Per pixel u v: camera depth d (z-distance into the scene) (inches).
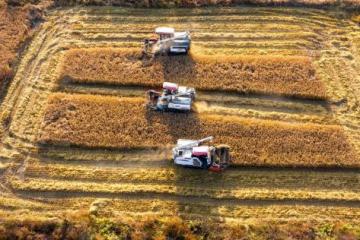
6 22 1337.4
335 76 1258.0
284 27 1346.0
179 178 1104.2
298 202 1083.3
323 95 1212.5
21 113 1191.6
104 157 1130.0
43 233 1022.4
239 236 1023.6
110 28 1338.6
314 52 1302.9
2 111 1193.4
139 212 1066.7
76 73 1243.8
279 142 1141.1
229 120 1169.4
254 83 1228.5
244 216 1064.2
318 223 1054.4
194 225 1039.6
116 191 1087.6
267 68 1255.5
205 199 1083.3
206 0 1373.0
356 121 1184.8
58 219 1041.5
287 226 1045.2
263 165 1112.2
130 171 1114.1
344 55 1296.8
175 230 1023.6
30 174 1109.7
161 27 1314.0
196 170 1113.4
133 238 1021.2
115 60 1267.2
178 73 1242.6
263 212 1069.1
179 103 1163.3
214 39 1322.6
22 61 1278.3
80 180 1105.4
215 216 1062.4
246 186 1098.7
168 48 1261.1
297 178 1109.7
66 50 1296.8
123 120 1170.0
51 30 1336.1
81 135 1149.7
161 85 1226.6
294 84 1229.7
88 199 1080.8
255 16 1366.9
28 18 1344.7
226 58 1269.7
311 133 1156.5
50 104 1195.9
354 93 1230.3
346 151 1133.7
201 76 1237.7
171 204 1074.7
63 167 1117.7
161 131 1156.5
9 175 1106.7
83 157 1130.0
